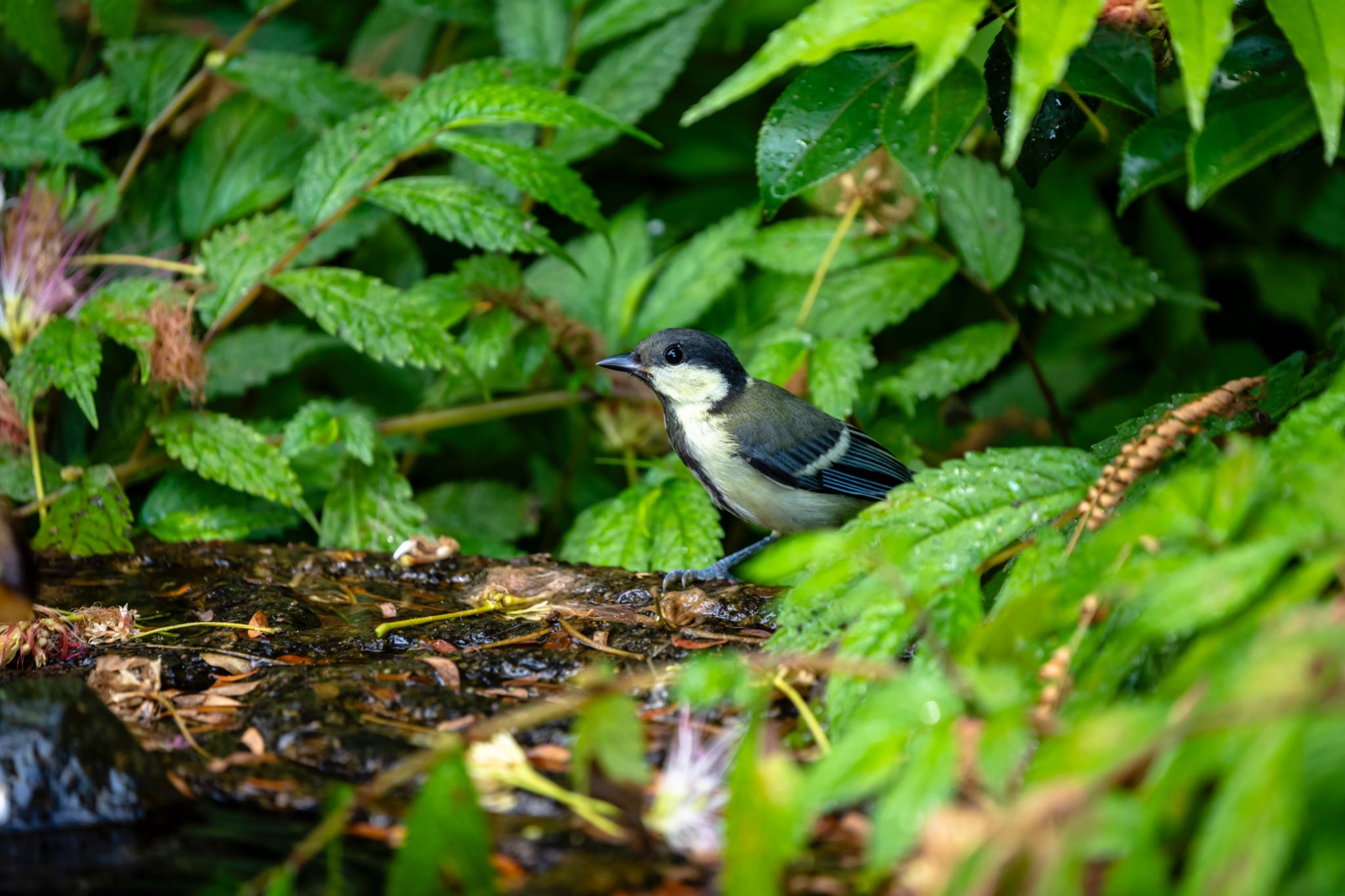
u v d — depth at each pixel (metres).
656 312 10.10
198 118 10.94
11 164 9.56
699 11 10.77
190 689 5.75
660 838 4.16
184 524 8.88
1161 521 3.98
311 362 11.03
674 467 9.43
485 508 10.22
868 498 8.79
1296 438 4.28
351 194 8.61
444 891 3.80
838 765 3.54
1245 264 11.80
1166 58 6.22
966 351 9.25
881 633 4.64
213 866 4.20
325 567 7.68
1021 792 3.77
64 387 7.93
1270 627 3.49
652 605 6.83
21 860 4.25
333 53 13.02
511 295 9.45
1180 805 3.27
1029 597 4.20
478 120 8.24
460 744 3.82
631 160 12.14
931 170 5.76
